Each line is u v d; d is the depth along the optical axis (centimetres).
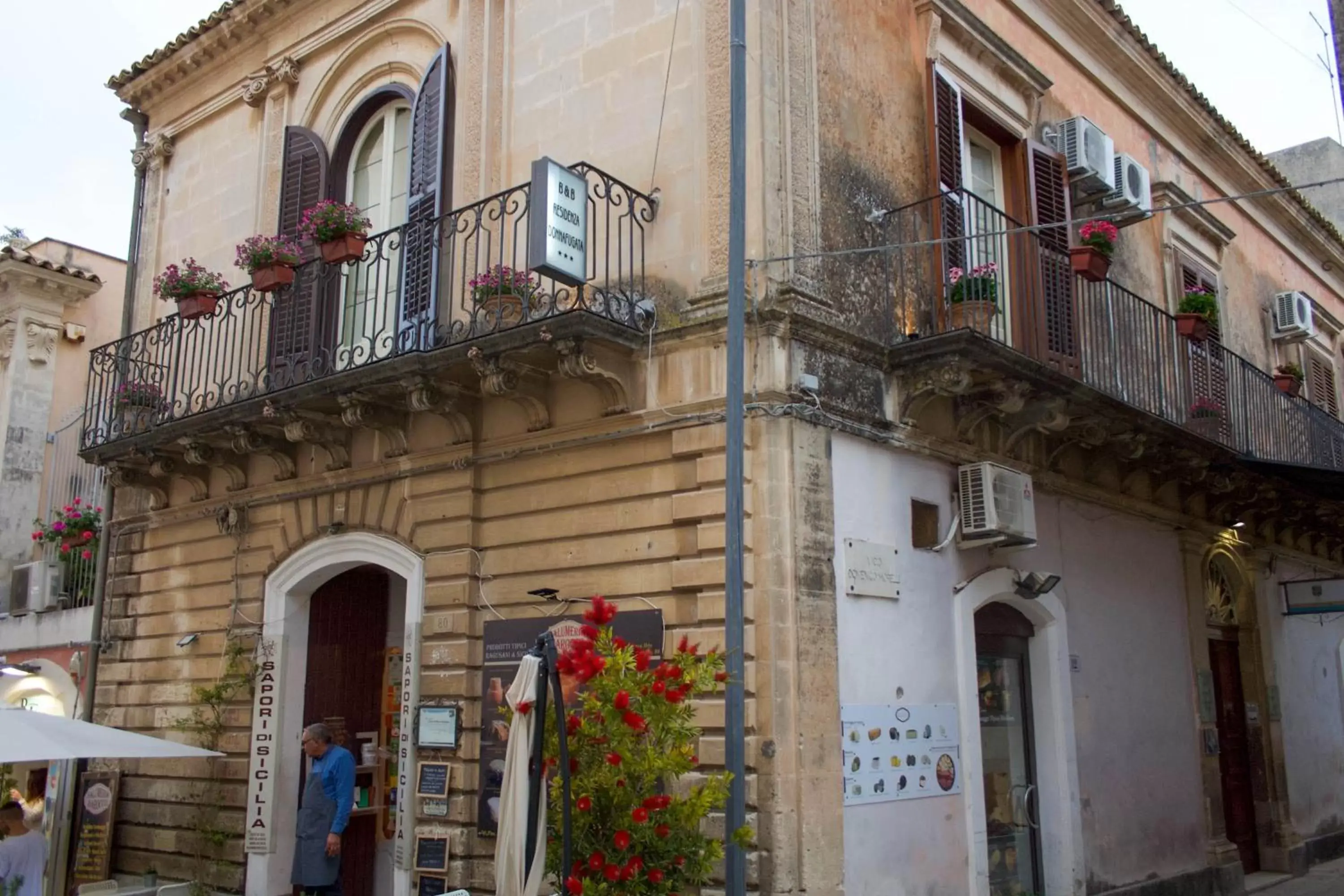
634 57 891
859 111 898
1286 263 1750
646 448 819
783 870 701
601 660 579
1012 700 987
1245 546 1409
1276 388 1407
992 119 1066
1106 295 1080
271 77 1227
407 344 959
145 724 1195
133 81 1380
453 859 855
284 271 1009
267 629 1077
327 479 1041
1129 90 1353
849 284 850
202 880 1069
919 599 863
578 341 784
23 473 1753
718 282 796
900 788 805
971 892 850
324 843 920
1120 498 1149
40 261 1781
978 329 892
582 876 571
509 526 893
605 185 830
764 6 830
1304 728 1478
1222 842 1205
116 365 1188
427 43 1086
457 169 999
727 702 656
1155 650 1171
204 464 1129
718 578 754
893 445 855
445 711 888
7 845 880
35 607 1473
